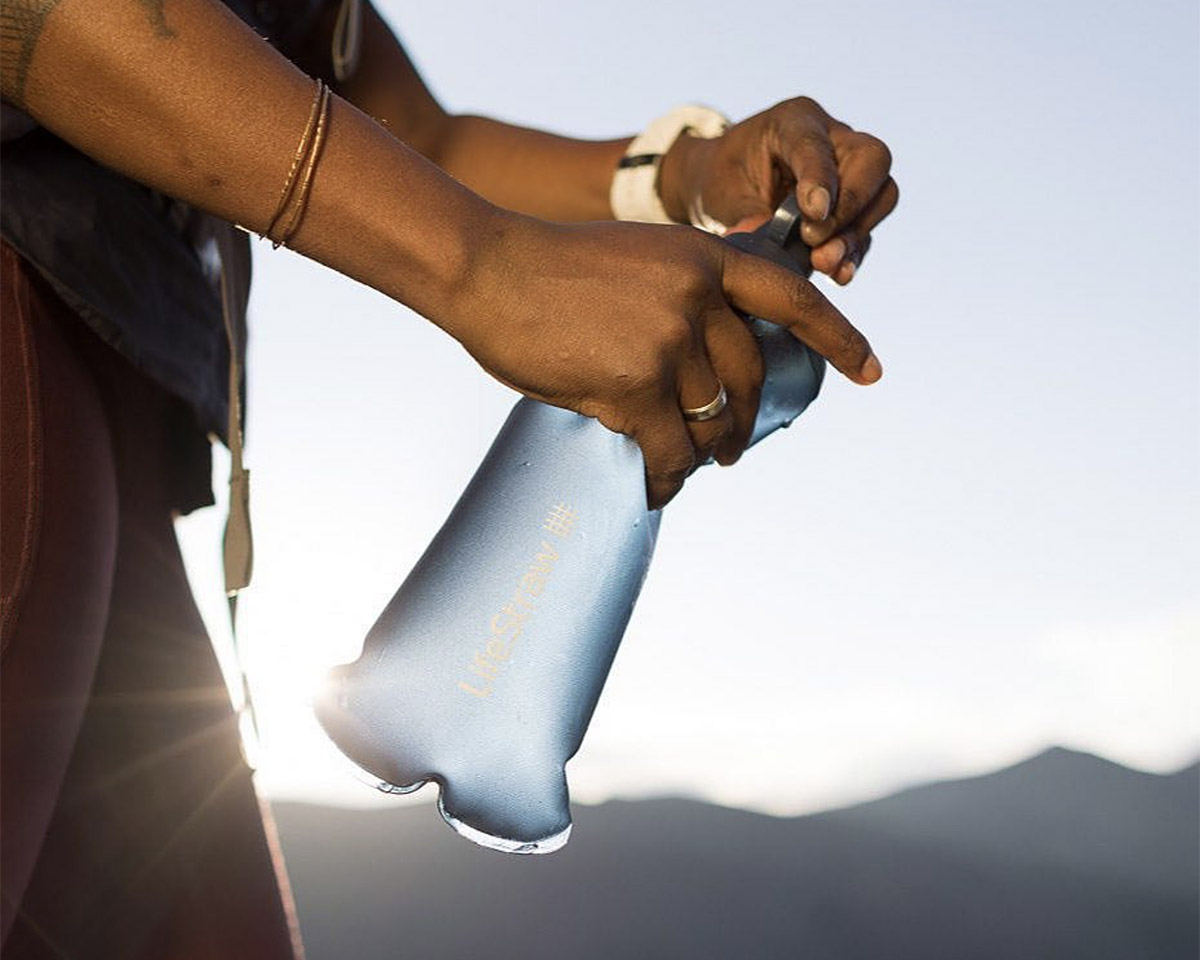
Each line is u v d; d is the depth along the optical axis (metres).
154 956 1.08
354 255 0.80
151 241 1.02
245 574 1.05
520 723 0.84
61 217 0.94
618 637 0.87
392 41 1.36
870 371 0.89
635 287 0.81
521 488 0.85
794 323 0.86
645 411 0.83
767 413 0.92
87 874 1.06
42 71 0.76
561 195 1.32
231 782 1.12
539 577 0.85
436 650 0.84
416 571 0.86
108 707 1.07
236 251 1.09
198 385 1.08
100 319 0.95
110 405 1.02
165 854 1.08
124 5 0.76
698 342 0.83
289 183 0.78
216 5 0.79
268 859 1.12
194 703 1.11
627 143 1.30
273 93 0.78
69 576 0.92
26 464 0.90
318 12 1.23
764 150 1.13
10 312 0.91
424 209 0.79
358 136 0.79
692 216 1.23
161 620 1.10
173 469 1.13
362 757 0.84
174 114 0.77
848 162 1.06
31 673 0.91
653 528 0.89
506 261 0.80
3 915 0.92
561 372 0.81
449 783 0.83
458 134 1.36
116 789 1.07
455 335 0.82
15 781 0.91
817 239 1.00
